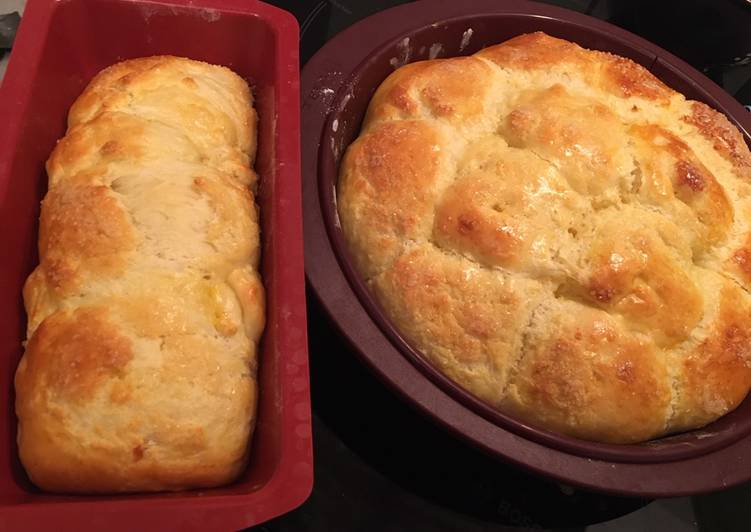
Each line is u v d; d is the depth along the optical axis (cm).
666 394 33
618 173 35
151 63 36
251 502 23
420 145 36
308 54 49
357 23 43
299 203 31
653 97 41
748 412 34
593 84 41
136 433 25
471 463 36
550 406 32
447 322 33
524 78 41
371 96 43
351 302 32
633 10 55
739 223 37
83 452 25
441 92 38
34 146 31
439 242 34
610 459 31
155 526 23
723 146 40
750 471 32
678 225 35
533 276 33
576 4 57
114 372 26
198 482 26
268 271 30
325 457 35
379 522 34
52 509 22
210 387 27
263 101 37
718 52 55
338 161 39
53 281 27
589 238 34
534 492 36
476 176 35
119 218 28
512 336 33
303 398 26
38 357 26
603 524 36
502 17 46
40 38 32
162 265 28
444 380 31
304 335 28
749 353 35
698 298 34
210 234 29
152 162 31
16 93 31
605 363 32
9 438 26
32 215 31
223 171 33
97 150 31
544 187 34
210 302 29
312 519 33
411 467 35
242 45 37
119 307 27
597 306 33
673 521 37
